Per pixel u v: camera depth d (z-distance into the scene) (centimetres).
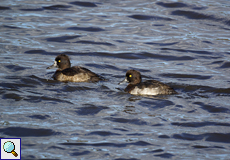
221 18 2684
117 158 1069
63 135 1198
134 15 2777
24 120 1291
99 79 1708
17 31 2412
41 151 1098
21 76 1734
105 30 2497
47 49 2153
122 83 1647
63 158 1062
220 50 2184
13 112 1351
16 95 1508
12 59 1967
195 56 2103
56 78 1716
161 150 1117
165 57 2091
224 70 1900
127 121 1311
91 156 1077
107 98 1517
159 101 1483
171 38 2370
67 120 1305
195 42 2306
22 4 2964
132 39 2358
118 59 2052
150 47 2234
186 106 1438
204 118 1338
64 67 1775
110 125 1277
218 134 1221
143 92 1544
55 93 1548
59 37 2352
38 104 1432
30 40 2278
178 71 1875
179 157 1078
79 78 1683
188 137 1202
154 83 1559
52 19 2673
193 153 1103
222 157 1081
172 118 1337
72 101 1473
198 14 2777
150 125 1284
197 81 1727
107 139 1177
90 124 1280
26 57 2019
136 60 2044
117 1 3123
